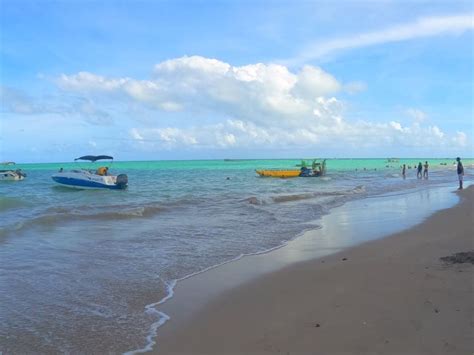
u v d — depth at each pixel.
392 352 4.53
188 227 15.02
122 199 26.94
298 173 49.97
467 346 4.54
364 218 16.47
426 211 17.84
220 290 7.54
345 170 78.50
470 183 37.34
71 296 7.26
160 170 82.38
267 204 22.67
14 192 32.31
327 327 5.36
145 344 5.31
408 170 78.56
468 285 6.50
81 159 34.19
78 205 22.86
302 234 13.27
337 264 8.92
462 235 11.22
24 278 8.34
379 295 6.39
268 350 4.88
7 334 5.65
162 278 8.38
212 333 5.57
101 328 5.85
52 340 5.46
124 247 11.48
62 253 10.70
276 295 7.05
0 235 13.20
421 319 5.32
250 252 10.77
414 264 8.12
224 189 34.38
